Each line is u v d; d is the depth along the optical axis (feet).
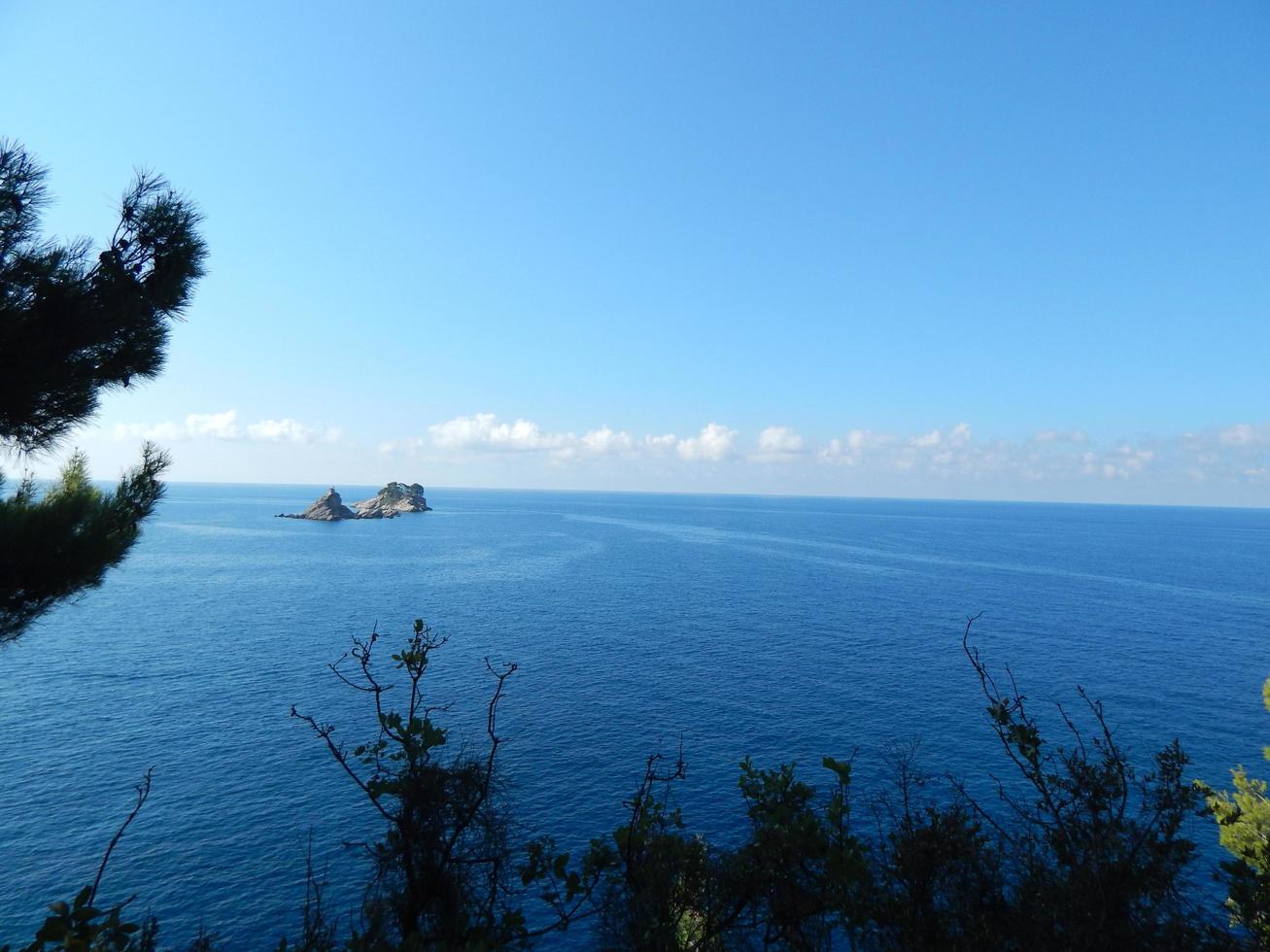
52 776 116.78
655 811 18.70
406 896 17.80
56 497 27.27
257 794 111.55
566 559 492.95
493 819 18.67
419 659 19.34
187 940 74.69
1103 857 13.52
